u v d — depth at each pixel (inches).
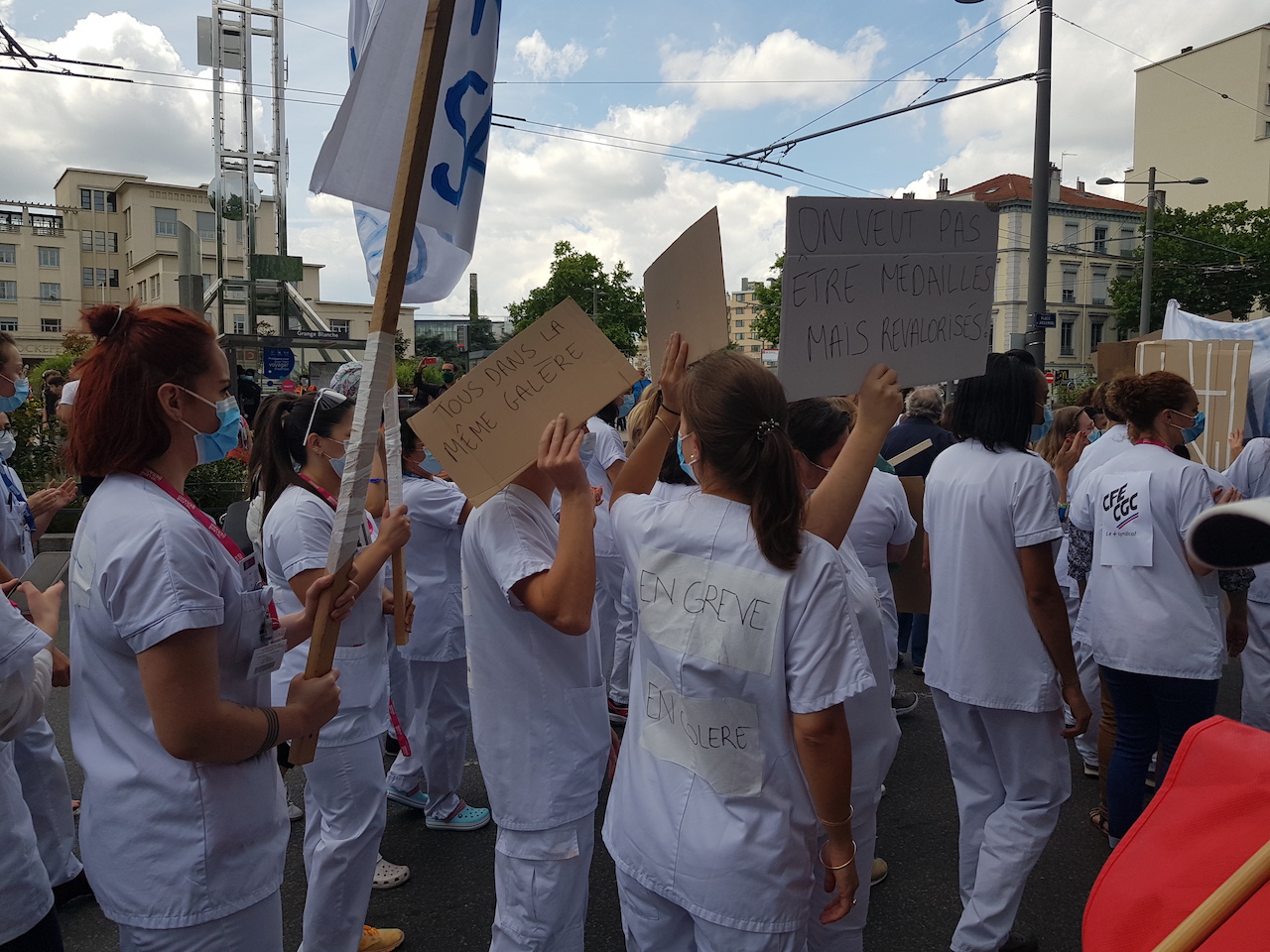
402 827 138.6
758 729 60.1
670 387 78.6
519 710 78.8
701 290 76.3
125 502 57.4
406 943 108.3
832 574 59.4
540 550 75.3
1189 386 113.7
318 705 64.5
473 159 91.7
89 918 111.3
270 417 101.6
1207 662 106.0
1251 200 2042.3
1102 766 132.4
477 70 90.7
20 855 67.7
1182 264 1595.7
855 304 72.7
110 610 55.5
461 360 1294.3
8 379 138.9
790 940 59.8
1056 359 2075.5
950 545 101.3
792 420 100.9
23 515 130.0
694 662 61.4
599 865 127.7
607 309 1893.5
